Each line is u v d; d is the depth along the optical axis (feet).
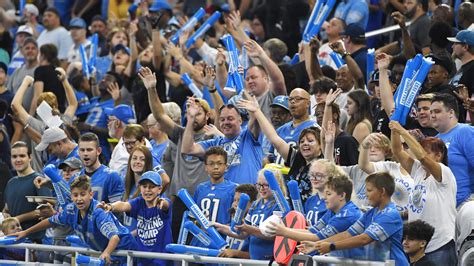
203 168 96.27
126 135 98.22
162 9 137.69
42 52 129.80
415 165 83.87
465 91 94.58
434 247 81.35
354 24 112.78
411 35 117.91
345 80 104.22
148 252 84.89
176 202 96.22
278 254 78.79
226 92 106.22
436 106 87.15
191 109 95.91
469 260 80.07
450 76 97.91
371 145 87.45
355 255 76.74
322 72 110.32
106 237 86.94
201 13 122.42
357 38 112.57
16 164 100.01
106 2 154.10
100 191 93.97
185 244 88.17
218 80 107.65
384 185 76.13
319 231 77.82
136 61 125.08
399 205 85.97
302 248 74.84
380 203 76.33
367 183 76.59
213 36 136.26
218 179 91.15
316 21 110.52
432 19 113.09
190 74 119.65
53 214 93.56
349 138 90.22
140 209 88.63
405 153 83.97
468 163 86.12
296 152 89.35
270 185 80.79
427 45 112.06
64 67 144.77
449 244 81.30
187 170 96.73
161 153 102.47
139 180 89.10
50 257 92.53
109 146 116.06
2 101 120.26
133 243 86.89
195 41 126.41
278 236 79.00
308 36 110.42
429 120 88.12
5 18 156.25
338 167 78.84
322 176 78.48
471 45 99.66
